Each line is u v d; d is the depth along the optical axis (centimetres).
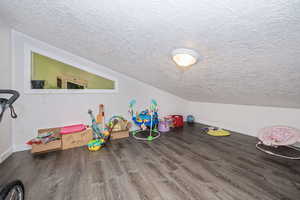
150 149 199
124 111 275
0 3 121
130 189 116
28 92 189
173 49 129
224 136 257
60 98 212
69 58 218
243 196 108
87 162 161
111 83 268
